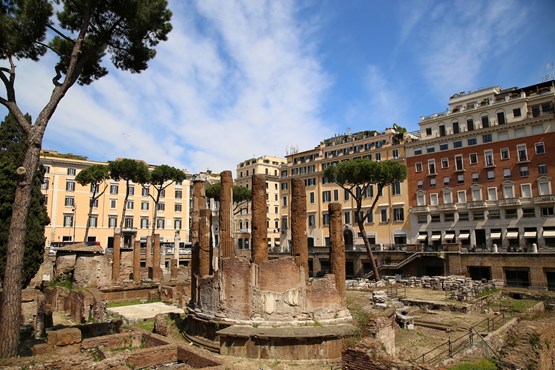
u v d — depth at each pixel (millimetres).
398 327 27312
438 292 44500
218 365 15766
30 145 17875
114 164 69000
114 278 47750
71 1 20219
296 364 19844
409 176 74562
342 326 22141
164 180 74312
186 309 27172
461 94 75938
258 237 24141
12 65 18688
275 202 103875
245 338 21031
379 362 14234
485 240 65062
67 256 48688
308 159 94000
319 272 71625
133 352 17375
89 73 23656
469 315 32594
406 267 61531
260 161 107688
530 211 61219
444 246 58656
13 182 23016
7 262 16922
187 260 79438
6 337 16281
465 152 68625
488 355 18938
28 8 18922
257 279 23031
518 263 51031
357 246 71688
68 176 88312
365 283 49656
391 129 79688
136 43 22562
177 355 18562
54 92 18750
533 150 61969
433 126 73625
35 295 23016
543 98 63188
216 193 83000
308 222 88625
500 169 64750
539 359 15820
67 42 22156
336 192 84500
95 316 30719
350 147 85562
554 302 39500
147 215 97312
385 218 76688
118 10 20531
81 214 88750
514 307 36469
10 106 18031
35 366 14953
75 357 15891
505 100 65625
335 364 19844
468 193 67625
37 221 27156
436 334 26438
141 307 38375
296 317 22688
